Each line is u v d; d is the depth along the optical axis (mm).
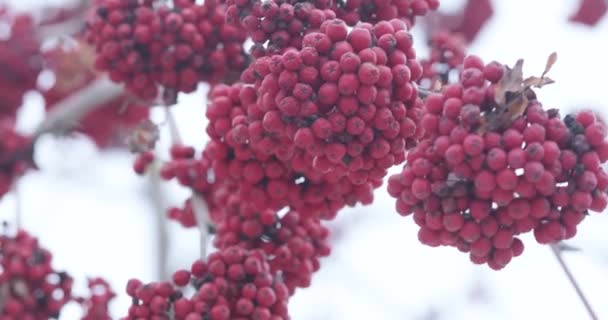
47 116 1161
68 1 1269
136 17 960
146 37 956
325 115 857
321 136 853
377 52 853
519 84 834
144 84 972
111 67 975
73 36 1217
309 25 875
